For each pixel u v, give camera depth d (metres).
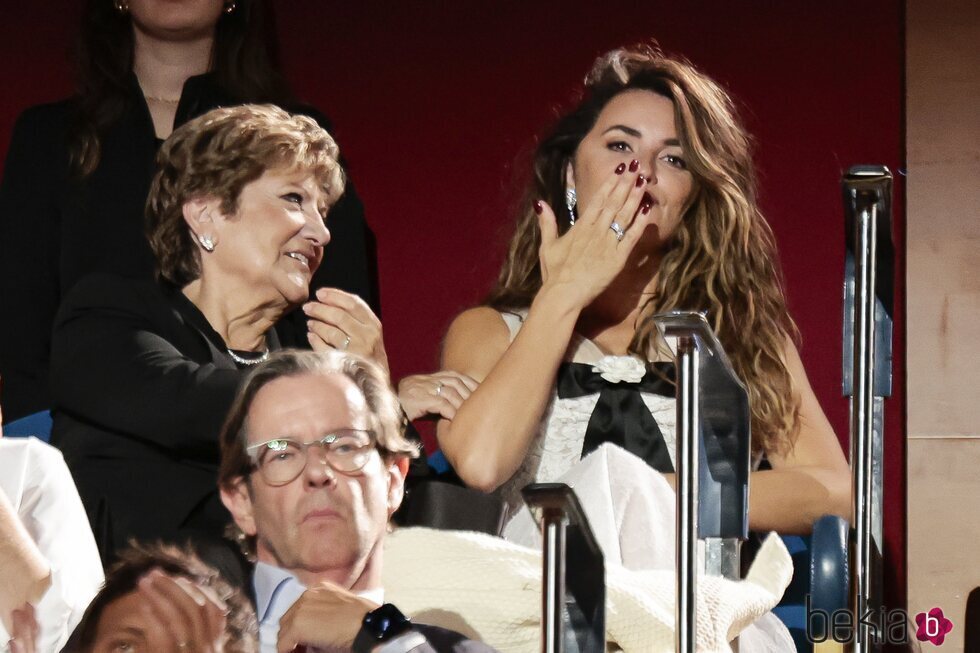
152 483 9.57
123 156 12.38
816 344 16.28
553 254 11.36
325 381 8.42
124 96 12.48
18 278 12.35
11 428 10.66
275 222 10.32
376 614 7.42
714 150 12.23
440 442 10.93
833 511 11.71
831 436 12.25
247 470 8.34
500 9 16.69
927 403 16.25
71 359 9.90
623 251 11.25
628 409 11.62
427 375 11.20
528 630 8.31
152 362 9.73
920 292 16.33
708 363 7.16
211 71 12.79
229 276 10.30
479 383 11.21
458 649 7.60
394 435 8.55
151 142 12.47
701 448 7.20
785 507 11.61
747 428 7.18
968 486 16.11
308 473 8.24
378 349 10.54
